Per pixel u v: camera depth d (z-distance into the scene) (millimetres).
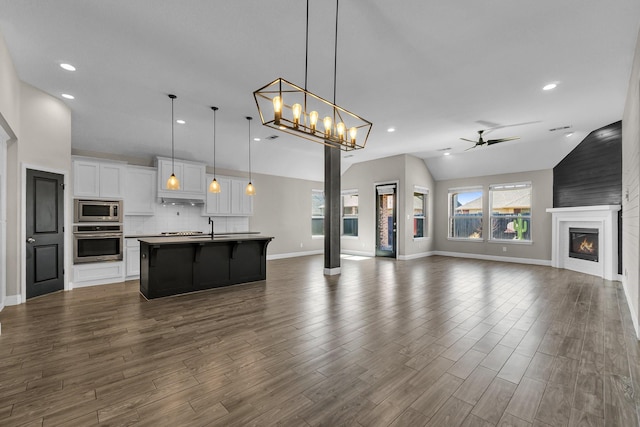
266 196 8469
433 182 9500
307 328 3203
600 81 3844
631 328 3207
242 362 2455
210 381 2170
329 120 3123
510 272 6441
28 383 2139
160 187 6148
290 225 9031
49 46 3102
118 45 3078
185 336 2984
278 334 3037
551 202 7262
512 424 1716
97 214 5293
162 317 3547
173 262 4559
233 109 4844
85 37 2941
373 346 2762
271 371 2312
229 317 3549
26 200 4102
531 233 7617
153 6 2506
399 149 7781
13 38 2963
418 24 2736
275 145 7301
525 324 3316
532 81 3857
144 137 5918
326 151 6219
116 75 3721
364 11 2561
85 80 3855
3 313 3670
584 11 2549
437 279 5723
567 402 1920
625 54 3207
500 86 4012
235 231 7742
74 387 2090
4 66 3076
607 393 2016
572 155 6668
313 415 1801
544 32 2846
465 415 1799
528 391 2045
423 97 4363
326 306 3986
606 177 5770
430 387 2096
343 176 9922
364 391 2049
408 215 8438
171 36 2930
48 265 4500
